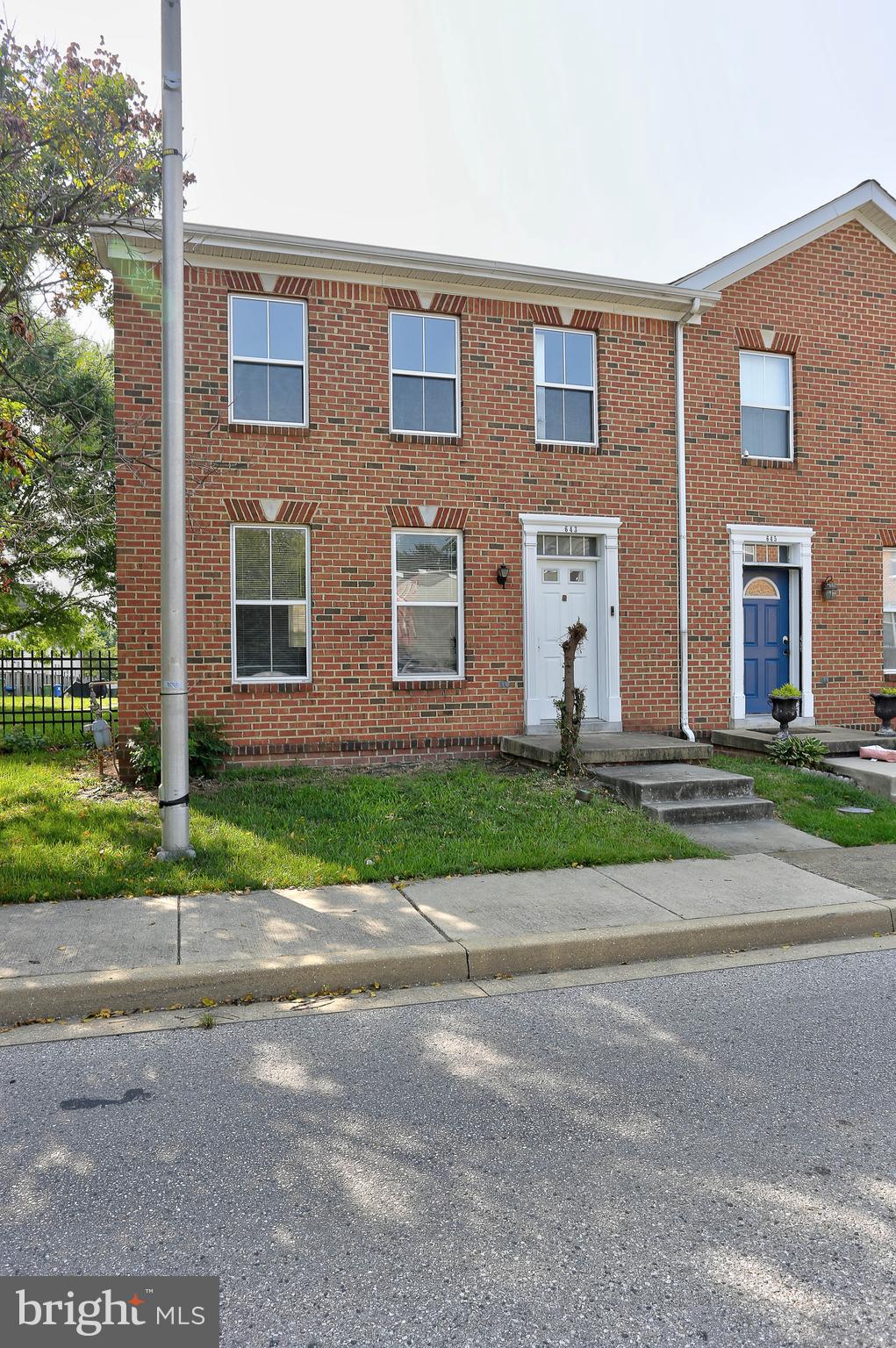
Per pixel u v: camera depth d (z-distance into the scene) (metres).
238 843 7.34
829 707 13.45
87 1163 3.32
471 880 6.81
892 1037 4.49
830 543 13.44
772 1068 4.12
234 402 10.77
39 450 8.91
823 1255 2.80
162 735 6.96
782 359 13.31
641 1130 3.56
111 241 9.84
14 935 5.48
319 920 5.83
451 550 11.68
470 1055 4.26
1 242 8.42
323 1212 3.02
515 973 5.41
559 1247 2.84
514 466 11.79
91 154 9.00
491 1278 2.70
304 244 10.52
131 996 4.82
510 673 11.80
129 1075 4.05
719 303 12.73
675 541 12.60
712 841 8.27
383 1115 3.69
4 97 8.51
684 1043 4.41
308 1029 4.57
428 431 11.55
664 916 6.05
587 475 12.14
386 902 6.23
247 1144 3.46
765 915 6.10
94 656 17.06
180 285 6.93
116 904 6.09
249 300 10.83
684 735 12.45
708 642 12.77
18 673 22.34
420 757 11.35
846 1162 3.34
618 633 12.28
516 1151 3.40
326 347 11.00
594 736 11.63
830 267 13.38
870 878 7.07
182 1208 3.04
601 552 12.30
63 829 7.72
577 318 12.09
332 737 10.99
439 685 11.45
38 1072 4.08
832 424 13.43
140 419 10.21
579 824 8.28
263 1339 2.45
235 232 10.26
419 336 11.52
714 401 12.78
